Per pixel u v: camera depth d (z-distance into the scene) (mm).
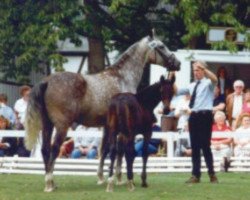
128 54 23531
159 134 26406
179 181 23891
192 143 23156
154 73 29672
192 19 30609
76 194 21609
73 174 25812
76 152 26969
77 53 37094
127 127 21875
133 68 23500
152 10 33469
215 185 22922
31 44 32125
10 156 27344
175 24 33500
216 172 26156
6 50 33094
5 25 32750
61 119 22312
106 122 22953
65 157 27250
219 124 26781
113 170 22109
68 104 22328
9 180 24359
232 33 30531
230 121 28062
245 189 22359
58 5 32250
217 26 31359
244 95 28031
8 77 33562
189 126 23141
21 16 32562
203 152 23266
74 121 22859
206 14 31297
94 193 21719
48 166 22312
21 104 28703
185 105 27109
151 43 23703
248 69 31594
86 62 37000
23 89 28766
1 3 32781
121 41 34031
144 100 22547
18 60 32188
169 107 24812
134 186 22500
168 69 23875
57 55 31609
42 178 24906
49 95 22328
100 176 23391
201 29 30375
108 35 32750
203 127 23000
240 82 27938
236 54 30125
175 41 33656
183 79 29578
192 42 32000
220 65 31047
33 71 33750
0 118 27953
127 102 21922
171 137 26422
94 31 32688
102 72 23172
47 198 21141
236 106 27906
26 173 26234
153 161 26250
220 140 26375
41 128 22438
